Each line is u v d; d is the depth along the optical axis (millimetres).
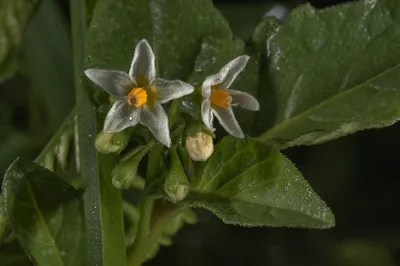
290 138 150
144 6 148
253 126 151
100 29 146
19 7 170
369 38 148
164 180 142
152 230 145
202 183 142
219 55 150
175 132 141
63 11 195
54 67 192
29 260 150
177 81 137
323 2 193
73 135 155
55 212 143
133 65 137
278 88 151
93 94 145
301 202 139
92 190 144
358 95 148
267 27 151
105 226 142
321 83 150
